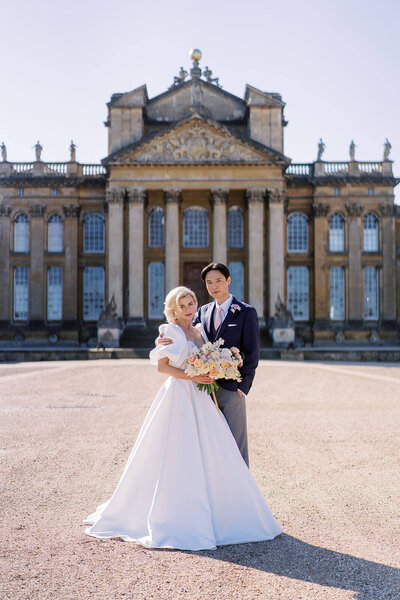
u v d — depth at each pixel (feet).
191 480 22.71
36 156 208.33
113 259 183.52
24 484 31.81
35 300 205.57
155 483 23.30
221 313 25.38
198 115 184.96
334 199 207.41
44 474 33.94
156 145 186.29
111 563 20.70
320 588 18.84
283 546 22.63
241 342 24.98
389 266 208.13
